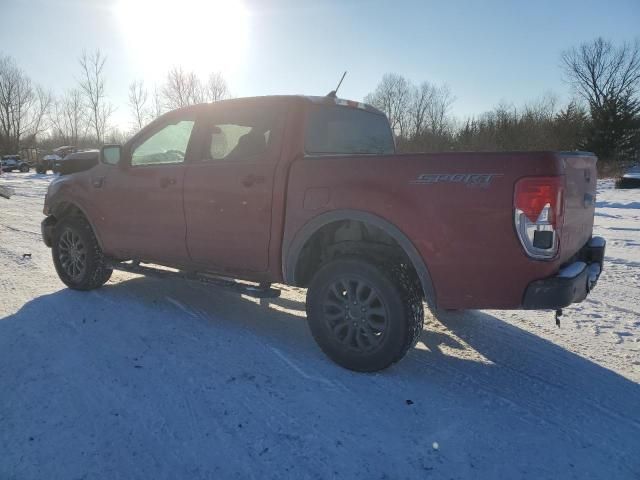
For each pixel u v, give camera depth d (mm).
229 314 4762
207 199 4148
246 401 3133
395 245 3512
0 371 3494
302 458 2590
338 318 3619
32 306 4859
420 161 3230
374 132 4848
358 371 3557
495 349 4055
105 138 51250
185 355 3795
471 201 3064
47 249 7594
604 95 47250
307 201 3615
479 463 2576
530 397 3262
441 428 2885
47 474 2445
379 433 2818
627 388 3391
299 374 3520
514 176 2963
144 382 3355
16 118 61781
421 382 3443
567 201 3141
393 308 3369
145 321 4504
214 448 2660
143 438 2738
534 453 2668
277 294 3965
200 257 4332
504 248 3025
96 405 3061
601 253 3779
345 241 3672
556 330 4492
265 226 3854
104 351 3840
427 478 2459
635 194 18844
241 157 4043
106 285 5637
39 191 19422
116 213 4852
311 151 3934
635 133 41281
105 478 2426
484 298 3152
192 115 4441
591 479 2469
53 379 3377
